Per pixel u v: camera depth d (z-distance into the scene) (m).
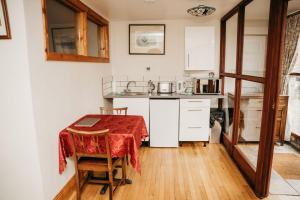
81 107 2.68
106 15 3.58
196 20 3.92
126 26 4.01
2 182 1.85
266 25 3.16
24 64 1.64
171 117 3.52
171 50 4.04
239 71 2.98
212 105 4.08
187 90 3.95
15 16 1.59
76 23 2.77
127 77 4.15
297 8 3.08
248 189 2.38
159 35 3.99
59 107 2.13
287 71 3.47
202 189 2.38
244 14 2.88
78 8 2.62
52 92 1.99
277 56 1.95
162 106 3.50
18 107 1.71
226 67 3.94
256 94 3.39
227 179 2.59
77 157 2.04
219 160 3.12
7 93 1.70
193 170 2.82
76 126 2.23
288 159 3.13
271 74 2.00
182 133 3.59
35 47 1.73
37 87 1.76
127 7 3.10
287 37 3.41
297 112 3.63
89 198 2.24
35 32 1.73
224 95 3.81
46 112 1.89
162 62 4.08
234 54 3.91
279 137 3.67
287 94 3.56
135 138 2.07
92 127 2.21
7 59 1.65
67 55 2.25
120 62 4.12
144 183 2.51
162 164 3.00
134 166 2.04
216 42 3.94
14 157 1.79
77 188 2.08
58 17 2.33
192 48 3.73
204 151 3.46
